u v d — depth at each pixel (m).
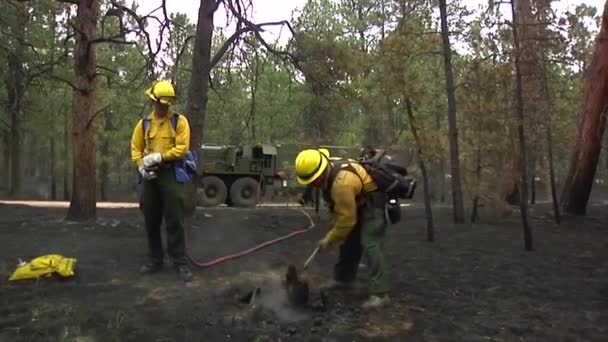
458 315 5.29
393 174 5.53
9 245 8.49
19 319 4.88
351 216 5.32
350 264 6.11
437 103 18.55
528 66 9.54
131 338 4.48
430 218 9.78
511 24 9.02
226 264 7.24
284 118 31.23
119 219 12.43
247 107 31.00
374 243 5.55
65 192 32.59
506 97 10.59
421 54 10.76
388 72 9.37
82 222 11.69
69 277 6.32
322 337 4.59
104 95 26.69
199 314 5.09
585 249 9.30
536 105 10.69
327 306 5.39
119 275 6.52
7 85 22.27
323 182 5.43
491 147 11.47
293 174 20.31
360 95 11.18
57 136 32.19
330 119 16.70
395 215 5.64
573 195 15.59
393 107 10.18
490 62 10.89
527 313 5.41
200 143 12.56
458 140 12.24
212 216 13.30
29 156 46.88
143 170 6.11
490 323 5.08
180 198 6.31
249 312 5.12
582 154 15.42
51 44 21.92
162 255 6.72
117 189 42.84
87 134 12.12
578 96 18.12
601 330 4.98
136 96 27.08
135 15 13.51
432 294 6.01
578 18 10.42
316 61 13.17
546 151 14.07
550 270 7.45
